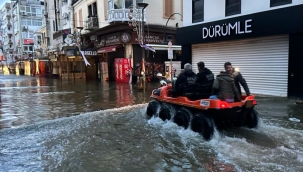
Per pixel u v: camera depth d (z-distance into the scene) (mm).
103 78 21344
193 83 6043
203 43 13031
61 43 29141
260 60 10641
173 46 18562
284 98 9531
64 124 6863
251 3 10570
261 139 5203
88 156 4602
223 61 12289
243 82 5852
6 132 6176
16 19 57531
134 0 18062
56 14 33250
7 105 10109
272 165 3959
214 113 5137
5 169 4109
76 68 27188
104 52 20844
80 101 10812
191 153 4578
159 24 19609
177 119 6172
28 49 55375
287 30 9227
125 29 17938
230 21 11227
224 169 3889
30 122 7164
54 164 4285
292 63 9344
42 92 14492
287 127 6047
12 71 56344
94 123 6910
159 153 4660
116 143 5262
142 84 14180
